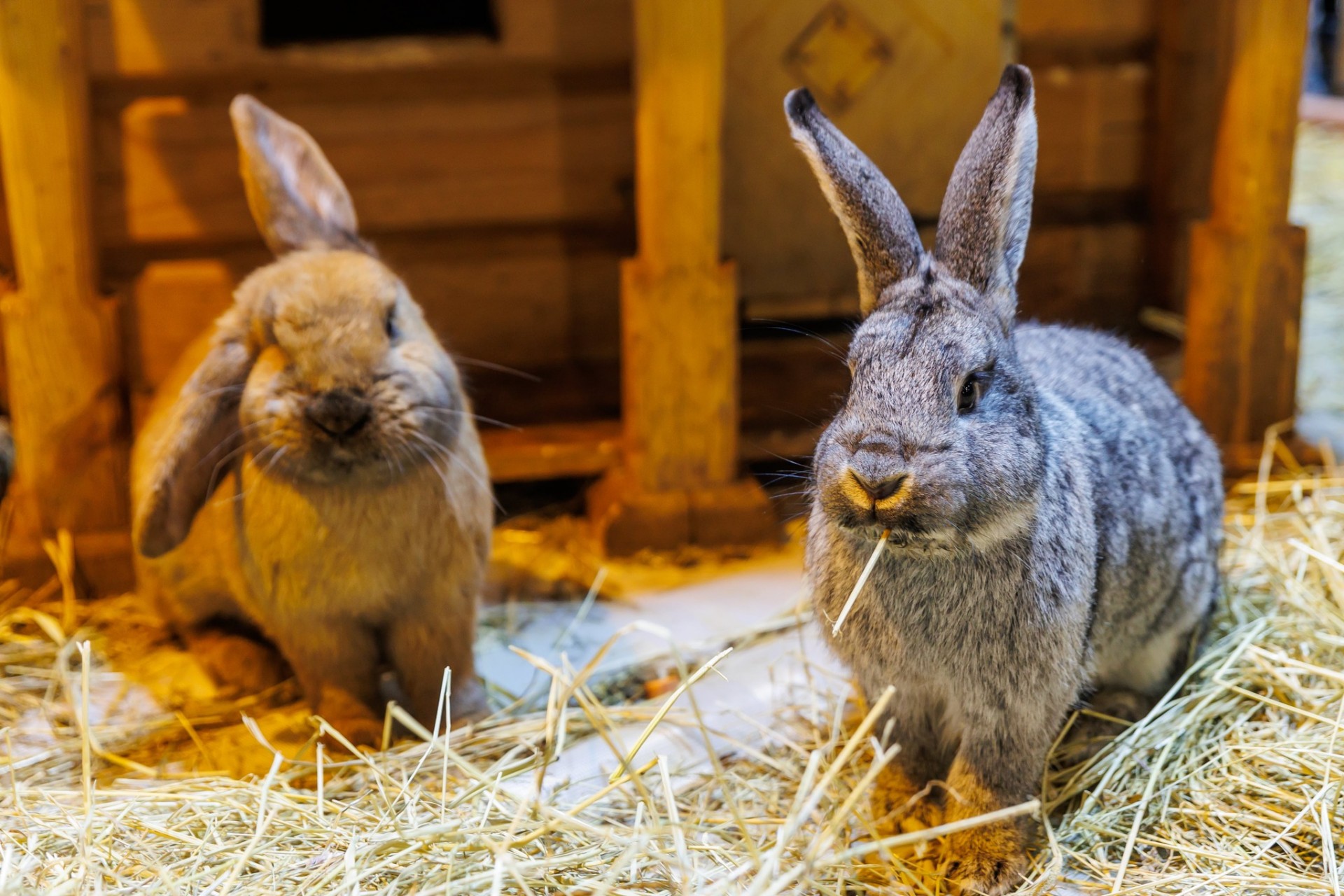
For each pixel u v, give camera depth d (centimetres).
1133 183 152
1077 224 152
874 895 92
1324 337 163
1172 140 148
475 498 108
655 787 100
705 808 98
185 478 105
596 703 97
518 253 141
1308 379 154
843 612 88
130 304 134
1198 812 96
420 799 96
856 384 88
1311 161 226
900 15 135
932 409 86
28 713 112
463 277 140
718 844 93
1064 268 151
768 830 95
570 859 89
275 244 112
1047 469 91
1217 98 133
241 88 133
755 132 137
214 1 130
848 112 137
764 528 131
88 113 123
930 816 96
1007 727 93
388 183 137
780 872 91
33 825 94
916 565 90
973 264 90
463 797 93
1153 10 148
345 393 99
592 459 135
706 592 125
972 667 91
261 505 104
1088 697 105
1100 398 101
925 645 91
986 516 86
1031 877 93
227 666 115
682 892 86
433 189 137
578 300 143
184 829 95
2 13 117
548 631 120
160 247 135
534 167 139
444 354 108
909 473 84
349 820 95
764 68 135
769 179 138
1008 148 90
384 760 101
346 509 103
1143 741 100
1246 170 131
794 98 93
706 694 111
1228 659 104
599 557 131
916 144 138
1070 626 92
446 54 134
